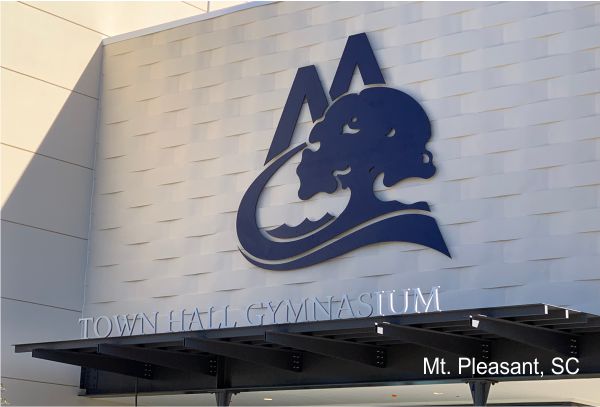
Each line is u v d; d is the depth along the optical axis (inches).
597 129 582.6
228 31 748.0
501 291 592.4
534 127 603.2
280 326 565.3
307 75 698.8
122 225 769.6
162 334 610.5
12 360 730.2
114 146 790.5
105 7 826.8
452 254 613.3
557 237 581.6
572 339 543.2
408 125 646.5
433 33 652.7
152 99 776.9
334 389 690.8
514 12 624.4
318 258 663.1
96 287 770.8
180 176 746.8
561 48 603.8
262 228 694.5
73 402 757.3
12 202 745.6
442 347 548.4
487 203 608.7
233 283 700.7
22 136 757.9
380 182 650.2
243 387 658.2
